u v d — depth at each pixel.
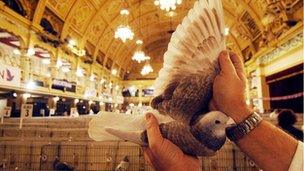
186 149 0.71
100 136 0.77
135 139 0.75
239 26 25.06
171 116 0.72
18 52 15.48
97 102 29.31
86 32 23.58
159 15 30.47
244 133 0.68
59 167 4.35
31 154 4.65
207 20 0.72
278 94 20.77
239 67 0.76
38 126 7.14
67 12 19.73
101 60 29.73
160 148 0.70
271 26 19.81
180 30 0.75
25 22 15.36
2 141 4.72
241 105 0.70
